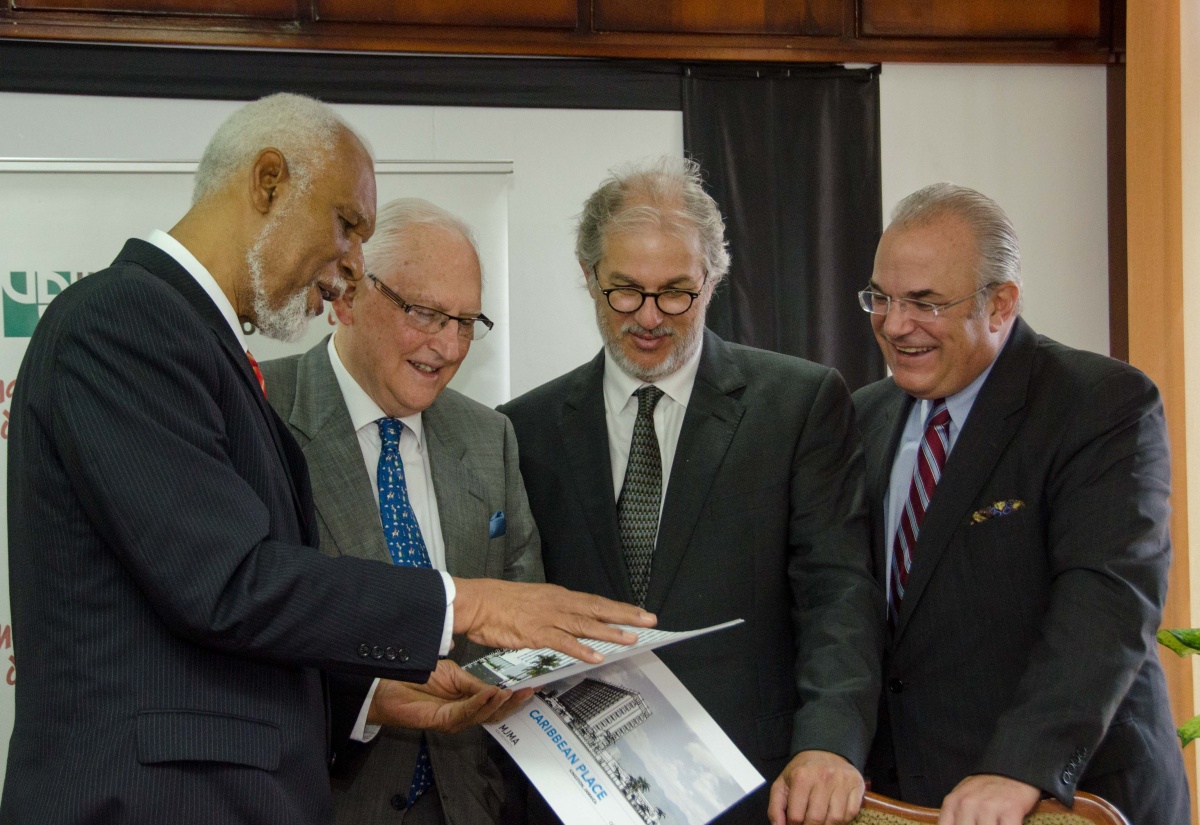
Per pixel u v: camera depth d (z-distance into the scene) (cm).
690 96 361
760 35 363
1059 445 187
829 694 171
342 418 184
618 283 191
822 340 365
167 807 119
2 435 271
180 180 282
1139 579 173
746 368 210
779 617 199
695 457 198
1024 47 375
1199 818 308
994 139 379
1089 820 152
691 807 150
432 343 181
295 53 343
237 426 134
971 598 191
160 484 120
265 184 142
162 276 136
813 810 154
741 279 362
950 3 371
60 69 328
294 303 147
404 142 352
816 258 365
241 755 124
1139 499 178
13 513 132
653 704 167
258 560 123
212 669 127
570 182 361
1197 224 312
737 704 193
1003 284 193
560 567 204
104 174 279
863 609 186
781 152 365
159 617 125
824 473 200
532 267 360
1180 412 312
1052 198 381
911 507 205
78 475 121
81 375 122
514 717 160
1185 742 202
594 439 204
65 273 277
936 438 205
